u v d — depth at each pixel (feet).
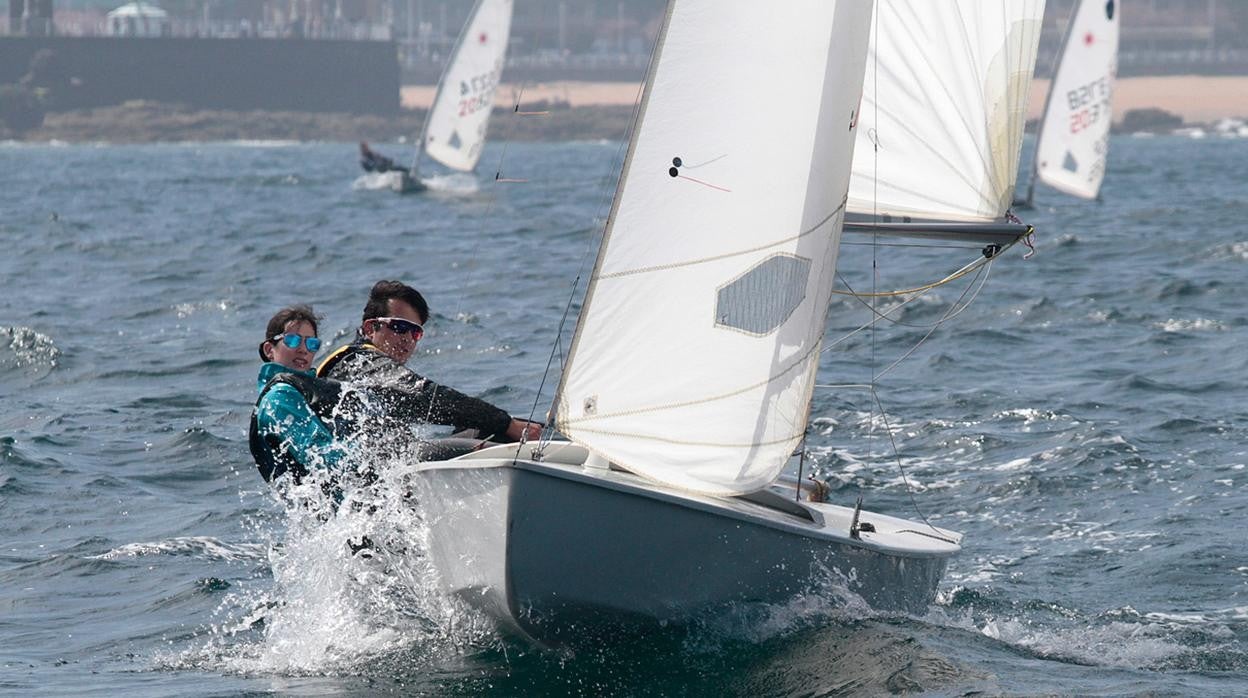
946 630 75.72
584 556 66.08
